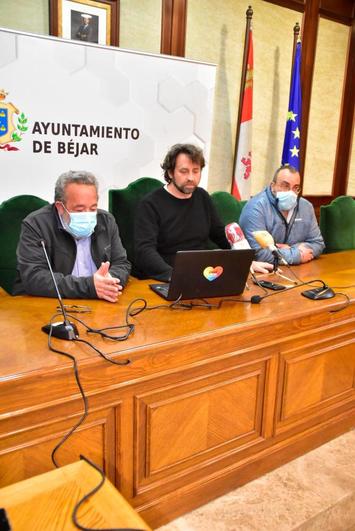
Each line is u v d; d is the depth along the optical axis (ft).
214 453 5.30
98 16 10.23
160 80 10.21
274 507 5.36
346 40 14.29
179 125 10.73
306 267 7.91
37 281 5.74
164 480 4.92
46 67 8.94
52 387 3.94
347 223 10.84
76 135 9.52
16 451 3.90
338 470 6.03
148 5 10.87
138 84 9.98
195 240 7.93
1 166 8.91
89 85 9.45
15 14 9.47
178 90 10.49
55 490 3.43
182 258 5.16
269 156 13.80
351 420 6.88
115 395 4.36
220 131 12.76
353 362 6.63
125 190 8.88
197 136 11.06
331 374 6.36
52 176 9.43
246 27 11.63
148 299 5.80
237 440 5.49
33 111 8.99
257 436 5.70
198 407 5.01
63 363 3.97
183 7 11.27
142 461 4.73
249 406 5.50
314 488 5.69
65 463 4.22
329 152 14.94
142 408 4.59
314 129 14.39
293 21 13.04
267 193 8.61
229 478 5.49
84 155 9.70
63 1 9.77
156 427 4.72
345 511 5.58
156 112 10.35
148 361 4.45
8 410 3.76
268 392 5.61
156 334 4.69
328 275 7.36
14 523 3.12
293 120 12.44
